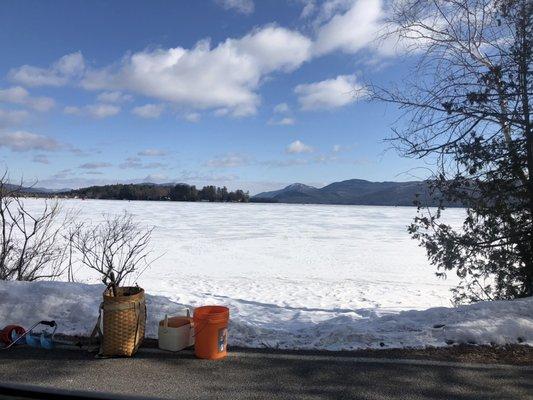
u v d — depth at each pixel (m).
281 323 7.88
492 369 4.66
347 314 8.48
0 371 4.54
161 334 5.23
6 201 9.08
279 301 11.12
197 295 11.38
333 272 16.42
